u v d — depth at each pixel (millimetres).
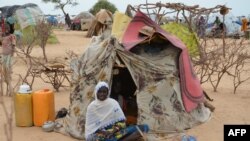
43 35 17156
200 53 12070
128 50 7289
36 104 7453
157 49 7695
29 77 13188
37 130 7332
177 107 7320
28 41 18203
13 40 9859
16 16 22281
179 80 7516
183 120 7352
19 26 22000
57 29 49031
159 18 12891
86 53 7215
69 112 7211
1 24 24156
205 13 14414
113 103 6004
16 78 12867
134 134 6082
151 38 7477
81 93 7105
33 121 7574
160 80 7234
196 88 7844
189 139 6402
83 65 7168
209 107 8602
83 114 7000
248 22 36344
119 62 7117
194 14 13984
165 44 7801
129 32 8055
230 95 10484
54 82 10875
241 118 8148
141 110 7000
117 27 9188
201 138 6895
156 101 7129
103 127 5945
